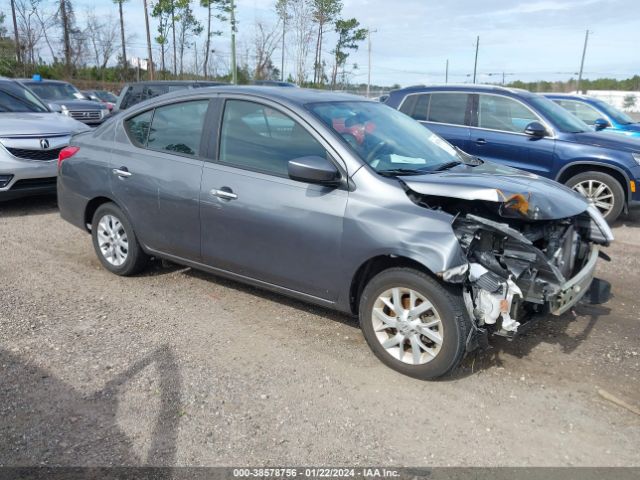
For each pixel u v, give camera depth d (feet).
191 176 14.75
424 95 28.43
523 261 11.68
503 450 9.89
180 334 13.84
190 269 18.35
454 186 11.70
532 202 11.82
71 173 17.76
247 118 14.20
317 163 12.14
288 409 10.91
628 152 24.02
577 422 10.71
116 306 15.44
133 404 10.89
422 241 11.23
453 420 10.71
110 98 93.56
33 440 9.80
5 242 21.03
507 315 11.19
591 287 14.16
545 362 12.86
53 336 13.53
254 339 13.69
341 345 13.48
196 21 112.27
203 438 9.98
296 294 13.67
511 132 26.05
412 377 12.05
